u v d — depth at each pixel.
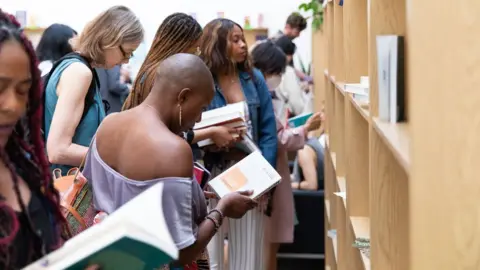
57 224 1.43
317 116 4.45
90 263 1.19
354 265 2.63
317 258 5.18
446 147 1.21
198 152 3.53
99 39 2.83
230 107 3.50
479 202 1.21
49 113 2.88
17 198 1.31
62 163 2.78
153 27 7.80
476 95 1.20
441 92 1.21
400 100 1.72
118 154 2.15
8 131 1.30
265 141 3.89
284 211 4.39
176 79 2.19
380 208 1.89
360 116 2.61
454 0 1.20
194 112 2.24
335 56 3.60
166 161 2.04
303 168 5.09
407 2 1.24
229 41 3.66
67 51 4.14
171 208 2.01
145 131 2.11
